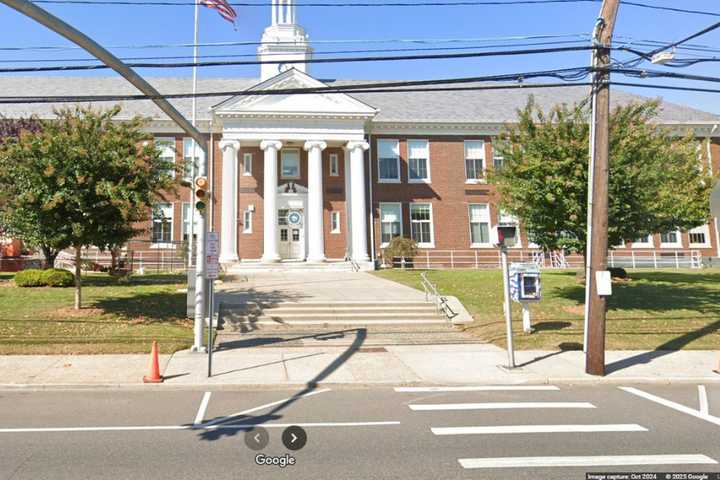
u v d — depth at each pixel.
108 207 13.61
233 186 28.88
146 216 14.17
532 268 13.95
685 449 5.86
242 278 23.34
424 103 35.50
